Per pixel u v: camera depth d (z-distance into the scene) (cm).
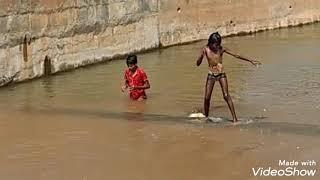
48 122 1020
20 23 1361
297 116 1034
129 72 1194
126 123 1005
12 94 1261
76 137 923
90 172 757
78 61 1584
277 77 1437
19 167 784
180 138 905
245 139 892
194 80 1415
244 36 2320
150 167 771
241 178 721
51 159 816
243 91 1275
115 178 733
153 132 943
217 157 806
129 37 1797
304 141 875
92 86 1345
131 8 1789
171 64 1662
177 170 757
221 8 2253
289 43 2089
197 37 2141
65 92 1280
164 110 1102
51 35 1473
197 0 2123
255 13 2427
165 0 1966
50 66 1481
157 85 1358
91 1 1609
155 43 1934
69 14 1530
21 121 1030
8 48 1332
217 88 1305
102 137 920
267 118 1024
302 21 2673
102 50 1677
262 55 1822
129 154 829
